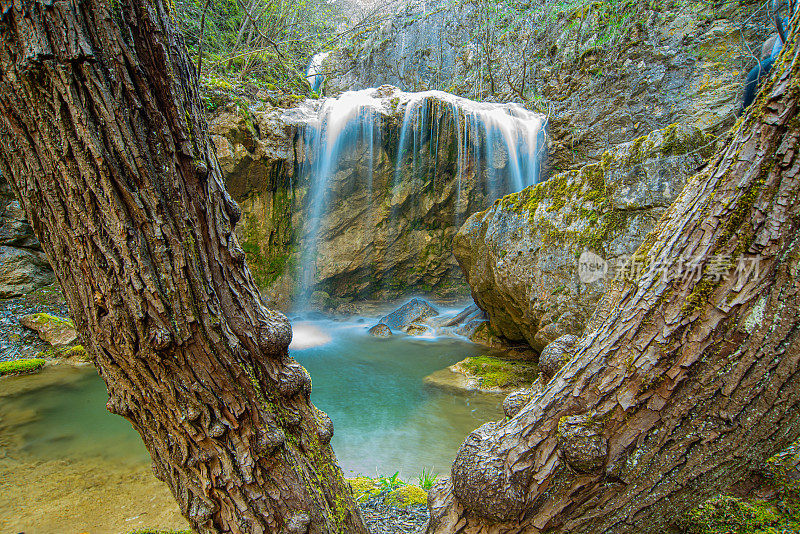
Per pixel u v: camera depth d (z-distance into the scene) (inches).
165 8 35.6
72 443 126.6
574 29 293.3
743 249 31.2
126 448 124.0
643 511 38.5
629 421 36.8
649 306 35.8
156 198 34.0
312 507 46.3
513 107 309.1
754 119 31.6
